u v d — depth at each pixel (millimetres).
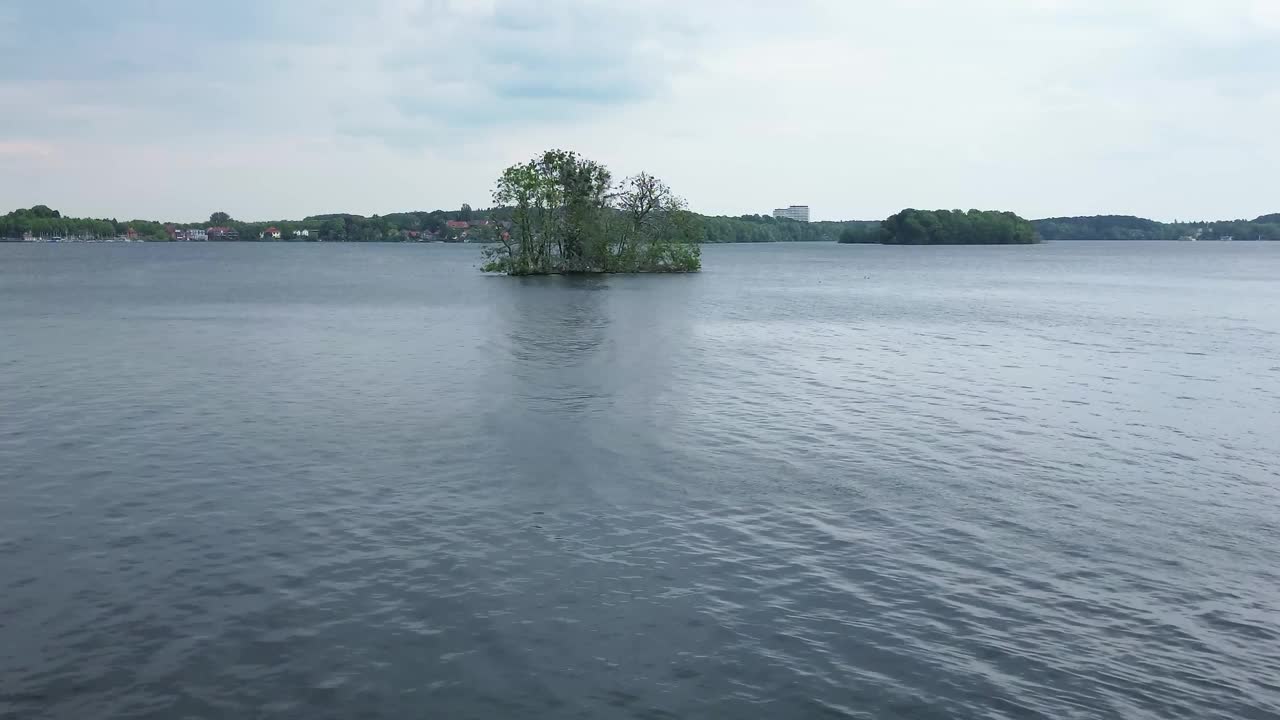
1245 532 16031
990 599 13023
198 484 17906
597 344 40812
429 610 12328
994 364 36125
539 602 12625
